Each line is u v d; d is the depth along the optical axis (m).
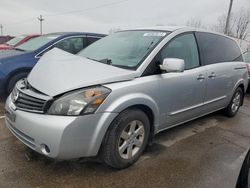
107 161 2.91
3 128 4.05
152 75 3.25
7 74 5.24
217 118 5.36
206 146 3.91
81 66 3.07
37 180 2.78
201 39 4.27
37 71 3.24
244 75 5.50
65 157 2.63
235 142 4.16
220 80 4.57
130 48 3.62
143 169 3.13
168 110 3.54
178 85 3.58
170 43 3.60
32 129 2.64
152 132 3.42
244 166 2.21
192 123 4.91
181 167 3.24
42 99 2.67
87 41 6.49
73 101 2.60
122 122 2.88
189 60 3.93
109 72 2.96
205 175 3.10
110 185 2.78
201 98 4.17
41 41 6.16
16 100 2.94
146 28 4.07
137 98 2.96
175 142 3.97
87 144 2.68
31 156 3.24
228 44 5.11
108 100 2.74
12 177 2.80
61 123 2.53
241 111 6.21
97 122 2.68
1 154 3.25
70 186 2.72
